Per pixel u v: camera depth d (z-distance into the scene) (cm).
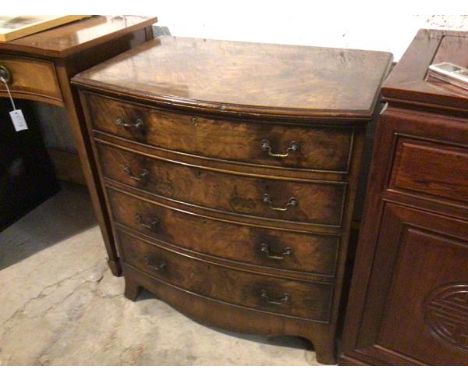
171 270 121
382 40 117
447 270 84
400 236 85
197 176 98
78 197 200
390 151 76
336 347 119
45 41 110
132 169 109
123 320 134
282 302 110
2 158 171
